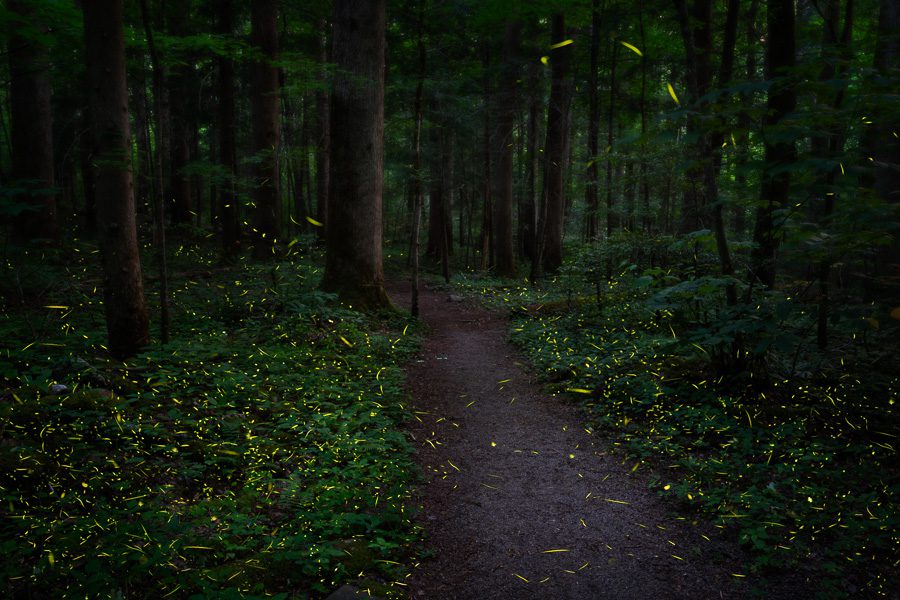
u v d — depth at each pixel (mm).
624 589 3295
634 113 18203
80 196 23516
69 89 17078
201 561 3074
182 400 5262
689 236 5875
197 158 21578
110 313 6070
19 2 6492
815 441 4785
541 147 22531
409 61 15281
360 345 8367
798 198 5473
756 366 5840
